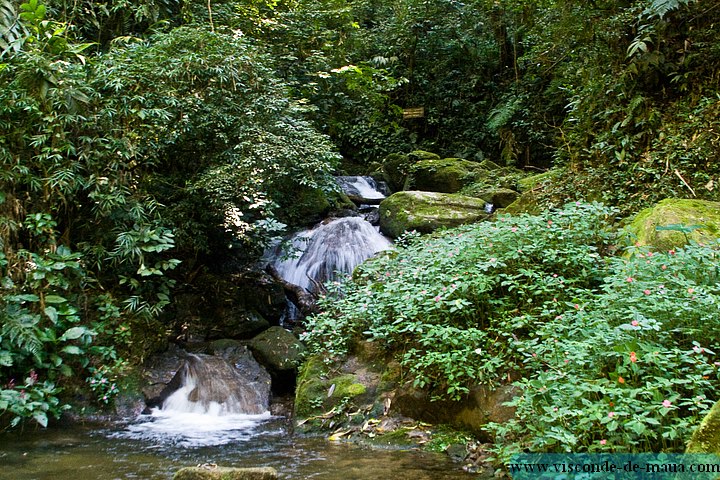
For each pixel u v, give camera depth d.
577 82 7.93
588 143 7.10
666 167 5.91
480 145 13.43
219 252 7.28
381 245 8.04
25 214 5.22
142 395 5.20
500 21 13.23
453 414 4.16
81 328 4.93
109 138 5.52
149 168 6.17
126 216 5.60
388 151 12.97
